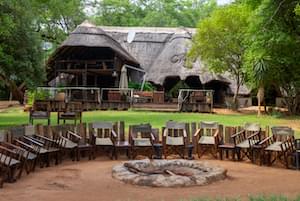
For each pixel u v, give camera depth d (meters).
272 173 9.70
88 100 26.47
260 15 13.60
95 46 29.56
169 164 9.48
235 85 32.59
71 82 34.34
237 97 29.53
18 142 9.23
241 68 26.55
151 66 34.06
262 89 24.39
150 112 24.77
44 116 14.84
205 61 29.12
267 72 22.89
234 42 26.81
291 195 7.25
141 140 11.51
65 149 10.95
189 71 31.38
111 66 31.52
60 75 31.64
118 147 11.35
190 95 26.39
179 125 11.81
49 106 20.30
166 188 7.93
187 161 9.67
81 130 11.78
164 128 11.70
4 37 15.80
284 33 14.04
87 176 8.99
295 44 16.11
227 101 31.69
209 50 27.56
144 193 7.51
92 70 30.58
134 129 11.56
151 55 35.31
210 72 30.11
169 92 32.25
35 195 7.29
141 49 35.69
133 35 36.91
